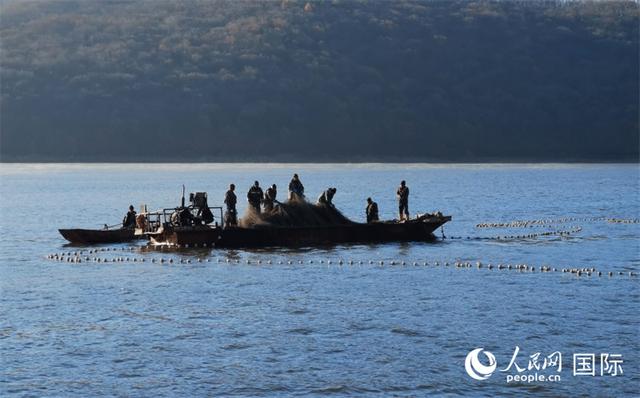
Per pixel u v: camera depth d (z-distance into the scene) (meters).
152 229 117.00
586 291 85.88
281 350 66.81
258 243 113.88
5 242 123.31
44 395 58.69
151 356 65.69
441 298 82.69
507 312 77.12
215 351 66.69
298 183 118.50
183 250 111.62
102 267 100.19
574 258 106.88
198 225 114.75
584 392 59.53
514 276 93.94
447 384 60.56
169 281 91.44
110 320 75.12
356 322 74.00
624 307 79.00
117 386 60.12
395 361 64.50
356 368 63.19
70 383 60.62
